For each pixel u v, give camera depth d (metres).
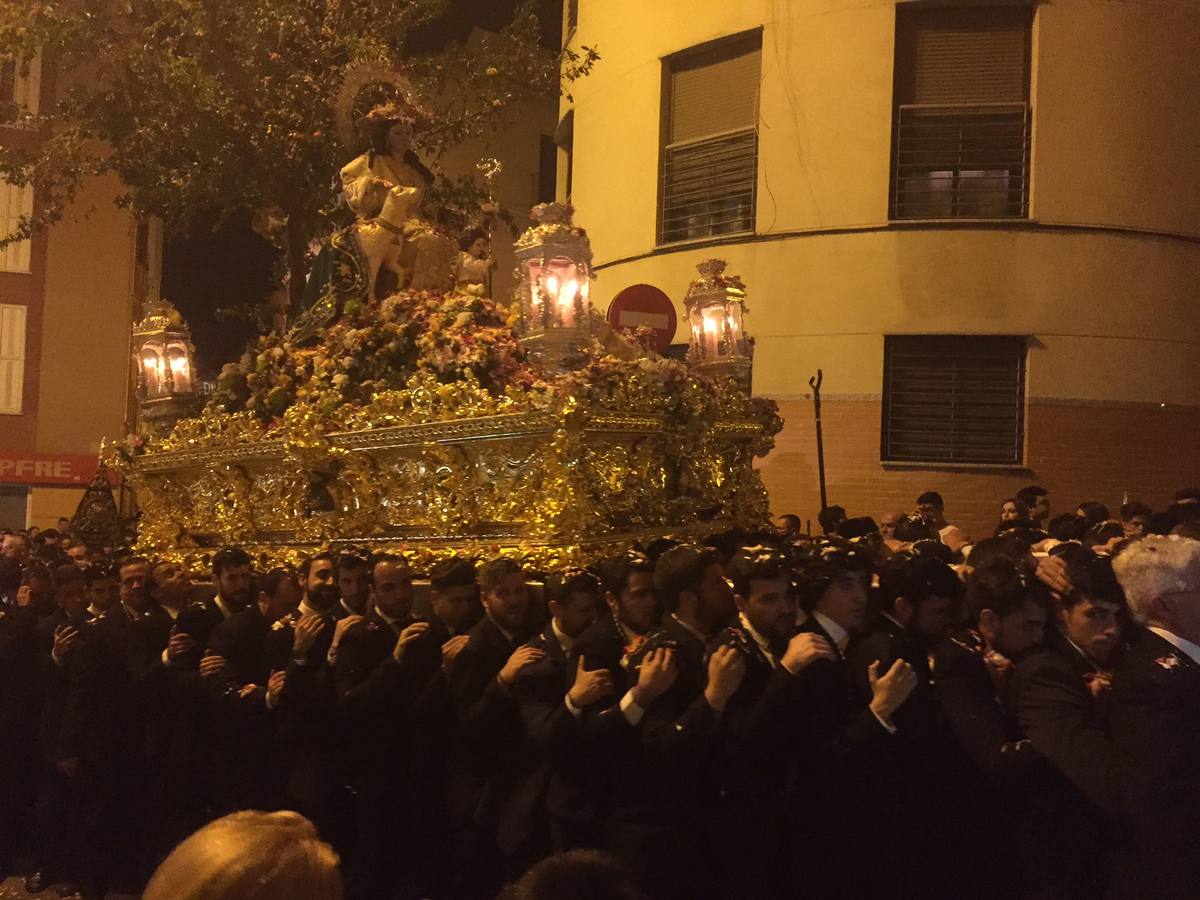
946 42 12.81
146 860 7.05
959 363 12.75
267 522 7.87
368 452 7.01
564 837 4.76
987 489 12.49
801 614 4.75
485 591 5.37
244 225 23.41
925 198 12.87
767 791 4.55
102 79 14.27
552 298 6.28
